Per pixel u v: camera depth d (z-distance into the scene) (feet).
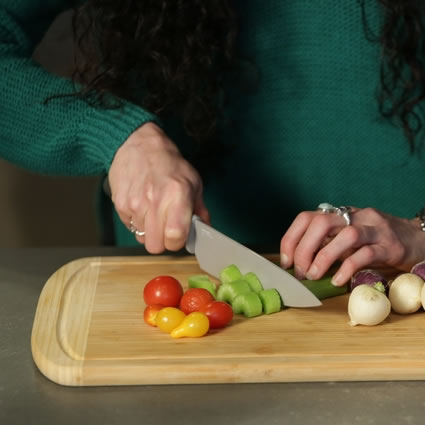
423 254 4.35
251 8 5.12
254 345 3.59
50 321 3.82
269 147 5.45
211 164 5.52
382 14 4.89
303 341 3.64
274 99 5.32
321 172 5.48
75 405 3.21
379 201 5.52
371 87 5.17
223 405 3.20
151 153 4.18
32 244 7.77
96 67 4.70
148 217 4.08
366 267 4.41
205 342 3.62
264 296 3.94
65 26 6.48
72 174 4.81
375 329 3.77
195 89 4.78
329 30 5.08
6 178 7.47
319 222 4.20
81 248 5.24
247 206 5.64
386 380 3.40
